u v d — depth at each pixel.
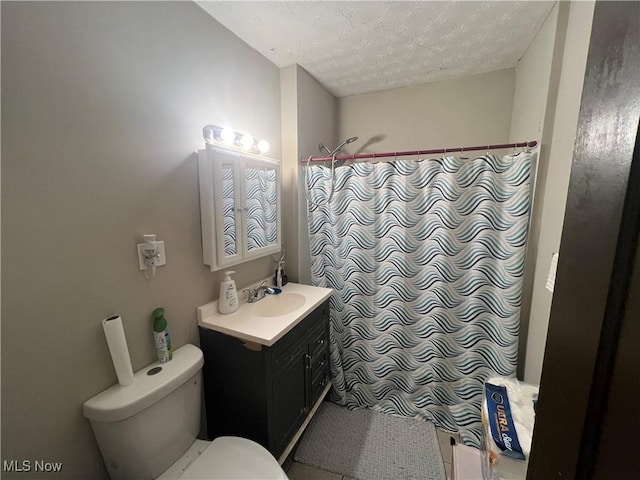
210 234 1.26
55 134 0.78
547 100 1.31
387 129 2.28
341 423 1.72
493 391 1.15
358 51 1.63
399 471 1.41
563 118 1.20
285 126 1.84
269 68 1.70
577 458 0.38
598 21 0.37
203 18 1.24
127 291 0.99
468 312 1.59
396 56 1.70
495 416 1.01
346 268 1.84
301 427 1.53
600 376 0.35
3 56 0.68
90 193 0.87
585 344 0.38
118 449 0.89
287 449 1.39
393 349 1.80
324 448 1.54
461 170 1.52
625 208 0.32
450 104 2.07
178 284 1.20
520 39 1.53
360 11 1.27
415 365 1.76
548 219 1.30
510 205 1.43
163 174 1.09
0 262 0.70
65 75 0.79
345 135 2.42
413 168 1.61
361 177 1.72
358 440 1.59
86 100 0.84
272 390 1.25
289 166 1.87
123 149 0.95
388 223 1.71
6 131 0.69
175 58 1.12
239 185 1.40
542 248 1.36
